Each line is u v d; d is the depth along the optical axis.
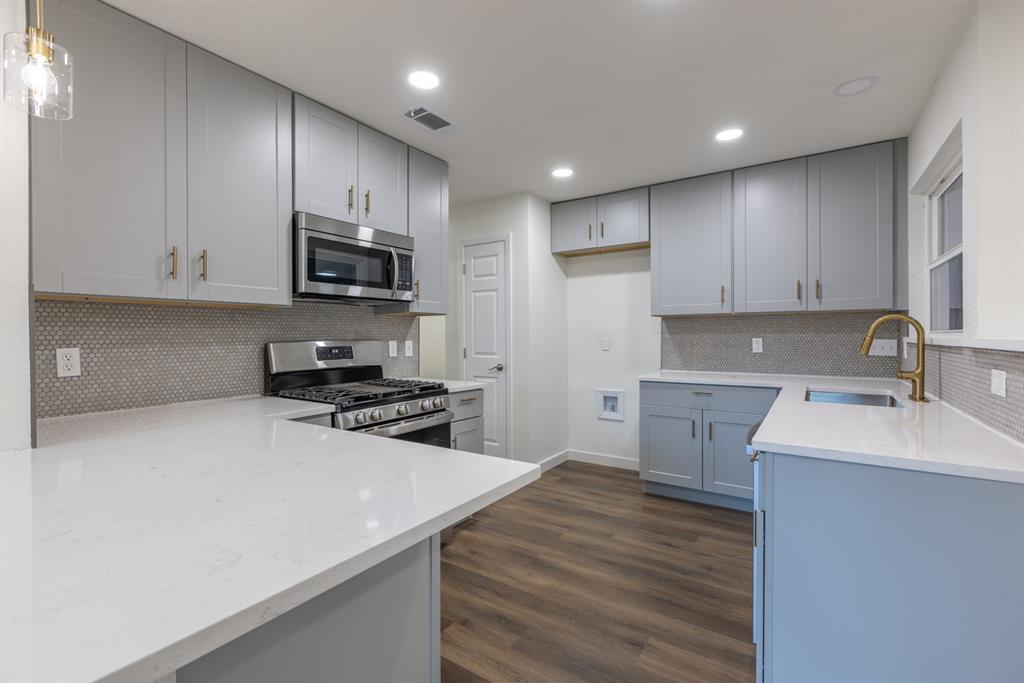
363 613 0.86
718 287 3.41
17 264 1.27
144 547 0.69
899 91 2.28
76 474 1.05
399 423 2.49
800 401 2.15
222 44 1.91
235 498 0.90
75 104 1.61
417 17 1.75
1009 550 1.11
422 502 0.88
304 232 2.25
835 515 1.28
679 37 1.87
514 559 2.47
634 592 2.15
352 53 1.98
